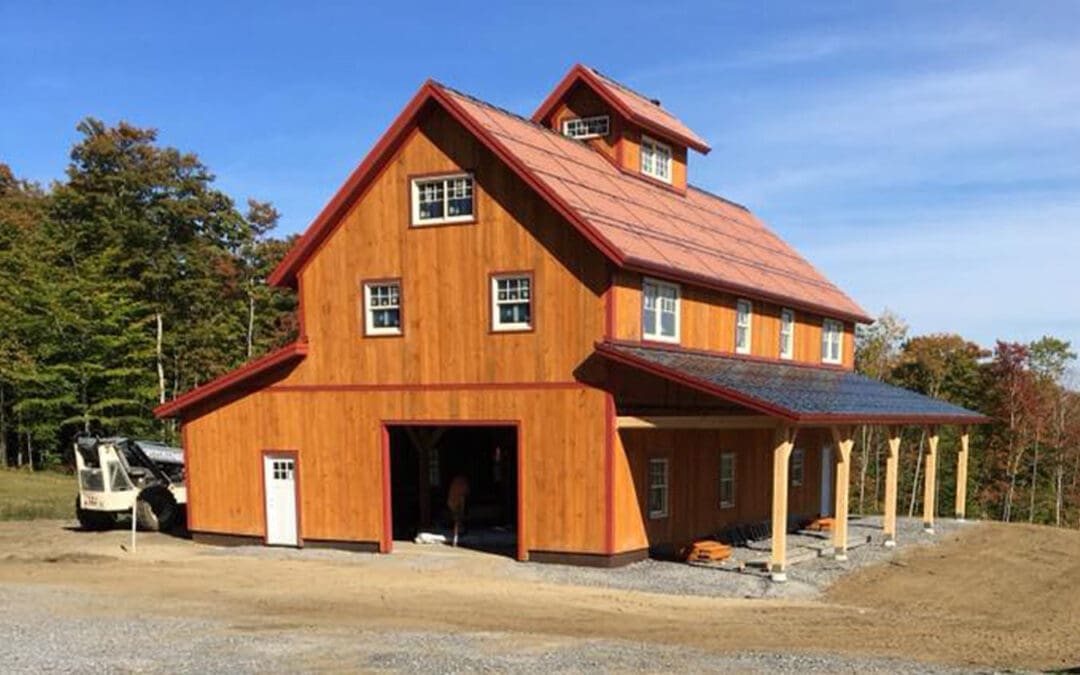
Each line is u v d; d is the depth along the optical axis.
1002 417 52.72
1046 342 59.84
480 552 19.98
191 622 13.06
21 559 19.94
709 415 17.64
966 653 12.18
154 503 24.78
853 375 29.59
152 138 51.50
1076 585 19.03
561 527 18.30
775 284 25.52
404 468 25.53
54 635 11.99
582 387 18.14
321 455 20.95
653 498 19.73
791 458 27.42
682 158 28.30
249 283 55.66
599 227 18.25
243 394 21.88
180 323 50.56
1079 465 52.78
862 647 12.25
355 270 20.67
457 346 19.48
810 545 22.20
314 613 13.95
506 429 27.06
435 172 19.78
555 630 12.82
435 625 13.06
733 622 13.75
